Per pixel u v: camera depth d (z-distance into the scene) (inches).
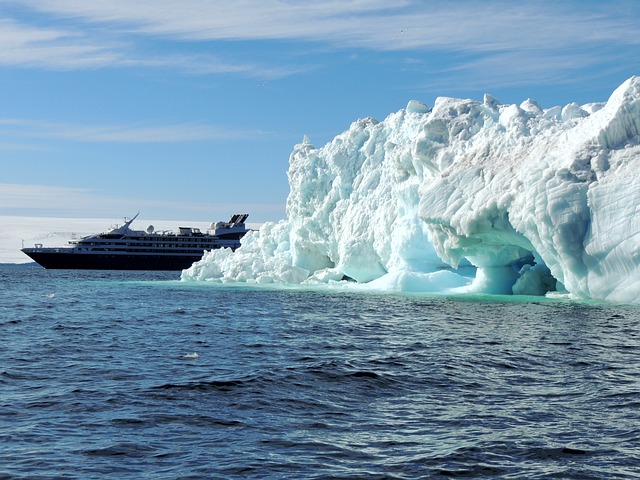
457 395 850.8
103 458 611.5
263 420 733.9
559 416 746.8
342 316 1829.5
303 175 3238.2
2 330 1550.2
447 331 1470.2
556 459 610.2
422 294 2481.5
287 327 1595.7
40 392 859.4
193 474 575.5
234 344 1314.0
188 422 724.0
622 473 578.2
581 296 1995.6
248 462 603.2
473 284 2492.6
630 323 1544.0
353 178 3093.0
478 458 613.3
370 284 2775.6
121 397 829.8
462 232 2149.4
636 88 1988.2
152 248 6407.5
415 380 938.7
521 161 2132.1
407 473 580.4
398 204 2748.5
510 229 2105.1
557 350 1193.4
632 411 765.3
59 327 1614.2
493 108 2532.0
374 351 1205.7
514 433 685.3
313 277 3164.4
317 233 3191.4
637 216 1820.9
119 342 1344.7
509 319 1657.2
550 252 1985.7
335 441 661.9
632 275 1843.0
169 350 1234.0
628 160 1914.4
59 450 630.5
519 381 932.6
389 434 684.7
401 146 2699.3
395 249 2723.9
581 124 2098.9
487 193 2110.0
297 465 597.0
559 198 1923.0
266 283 3257.9
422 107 3061.0
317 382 919.7
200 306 2185.0
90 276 5172.2
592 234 1883.6
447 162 2342.5
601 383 916.0
